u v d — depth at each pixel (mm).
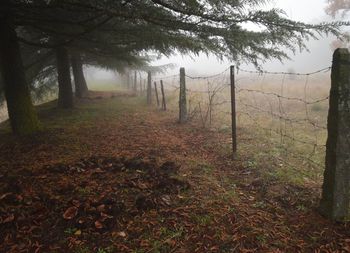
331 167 3736
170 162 5547
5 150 6629
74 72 16312
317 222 3799
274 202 4344
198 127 9016
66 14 7477
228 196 4461
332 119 3650
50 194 4246
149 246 3297
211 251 3260
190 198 4320
